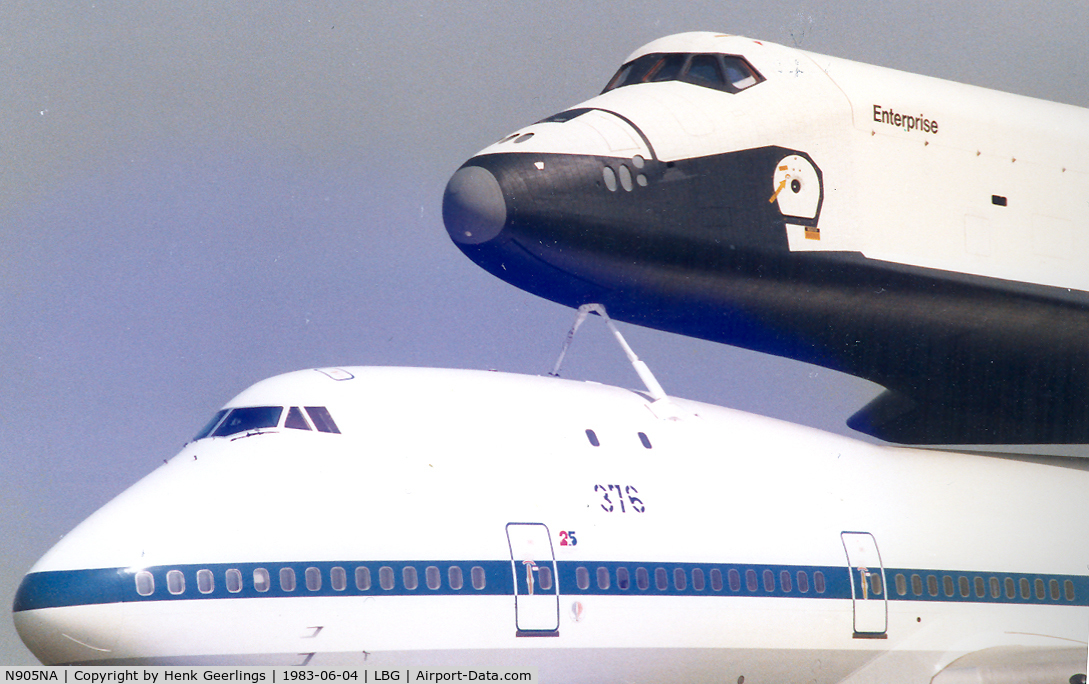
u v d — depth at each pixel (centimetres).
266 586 4469
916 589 5972
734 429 5972
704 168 4956
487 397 5328
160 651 4347
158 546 4444
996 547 6316
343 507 4688
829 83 5388
